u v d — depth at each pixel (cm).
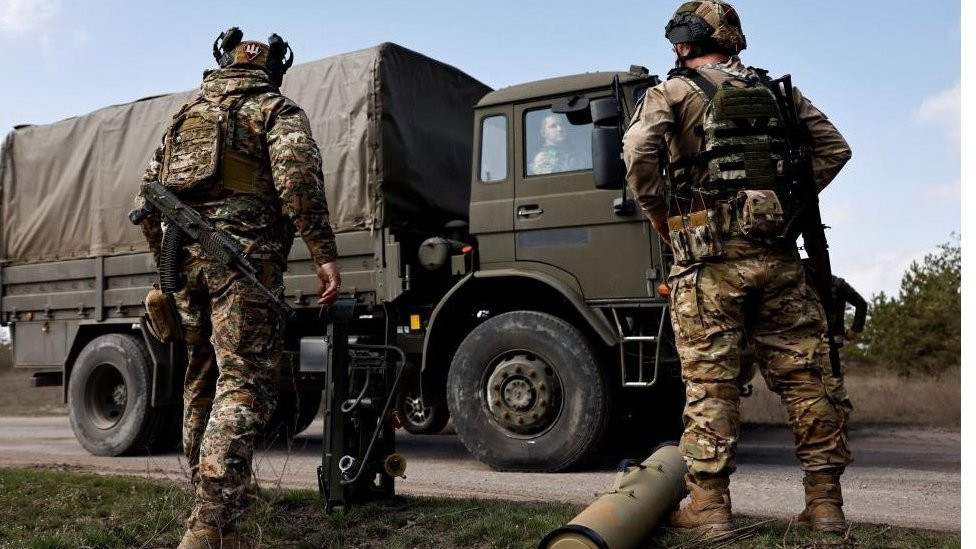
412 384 683
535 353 594
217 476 287
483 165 642
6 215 884
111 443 762
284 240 330
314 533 343
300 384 722
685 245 307
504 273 607
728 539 294
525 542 315
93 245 812
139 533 343
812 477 313
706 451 299
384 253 646
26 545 324
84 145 834
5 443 920
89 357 790
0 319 880
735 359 303
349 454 379
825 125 322
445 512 368
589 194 597
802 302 310
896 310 1568
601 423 573
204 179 311
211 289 308
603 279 590
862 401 1152
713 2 327
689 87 311
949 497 480
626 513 279
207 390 358
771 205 294
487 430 603
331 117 677
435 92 718
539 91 623
